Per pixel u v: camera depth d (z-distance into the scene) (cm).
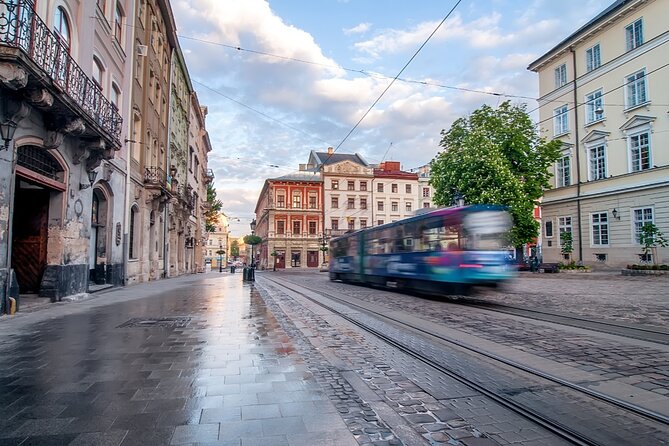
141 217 2300
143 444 324
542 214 3566
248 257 9562
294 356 605
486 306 1280
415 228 1661
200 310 1108
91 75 1438
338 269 2631
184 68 3656
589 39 3117
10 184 976
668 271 2266
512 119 3167
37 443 325
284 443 330
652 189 2631
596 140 3042
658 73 2614
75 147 1321
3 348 649
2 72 844
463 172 3034
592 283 2055
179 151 3547
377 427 380
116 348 650
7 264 981
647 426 393
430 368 588
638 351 679
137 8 2153
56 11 1212
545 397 472
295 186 6419
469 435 368
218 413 389
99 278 1764
